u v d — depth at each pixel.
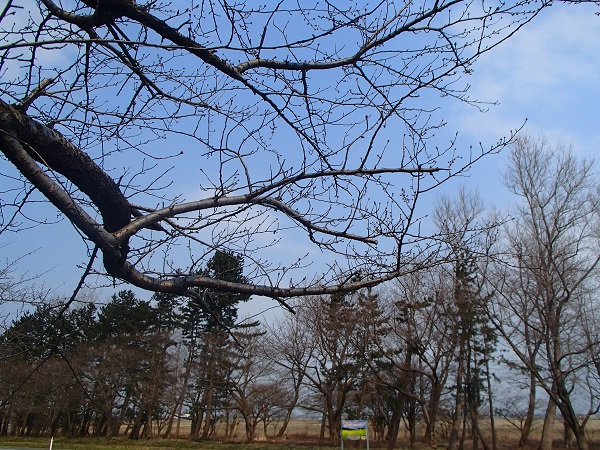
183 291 4.30
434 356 31.47
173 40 4.07
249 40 4.44
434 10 4.13
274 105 4.45
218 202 4.31
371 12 4.39
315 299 16.38
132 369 16.88
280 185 4.37
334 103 4.63
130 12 3.94
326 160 4.42
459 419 33.75
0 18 3.33
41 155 3.64
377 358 32.25
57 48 4.02
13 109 3.48
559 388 22.77
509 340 23.72
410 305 24.69
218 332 25.69
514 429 42.53
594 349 23.62
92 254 3.79
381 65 4.55
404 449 34.53
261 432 51.91
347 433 24.36
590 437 33.69
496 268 30.31
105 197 3.98
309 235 4.83
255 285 4.31
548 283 21.75
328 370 32.28
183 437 43.69
